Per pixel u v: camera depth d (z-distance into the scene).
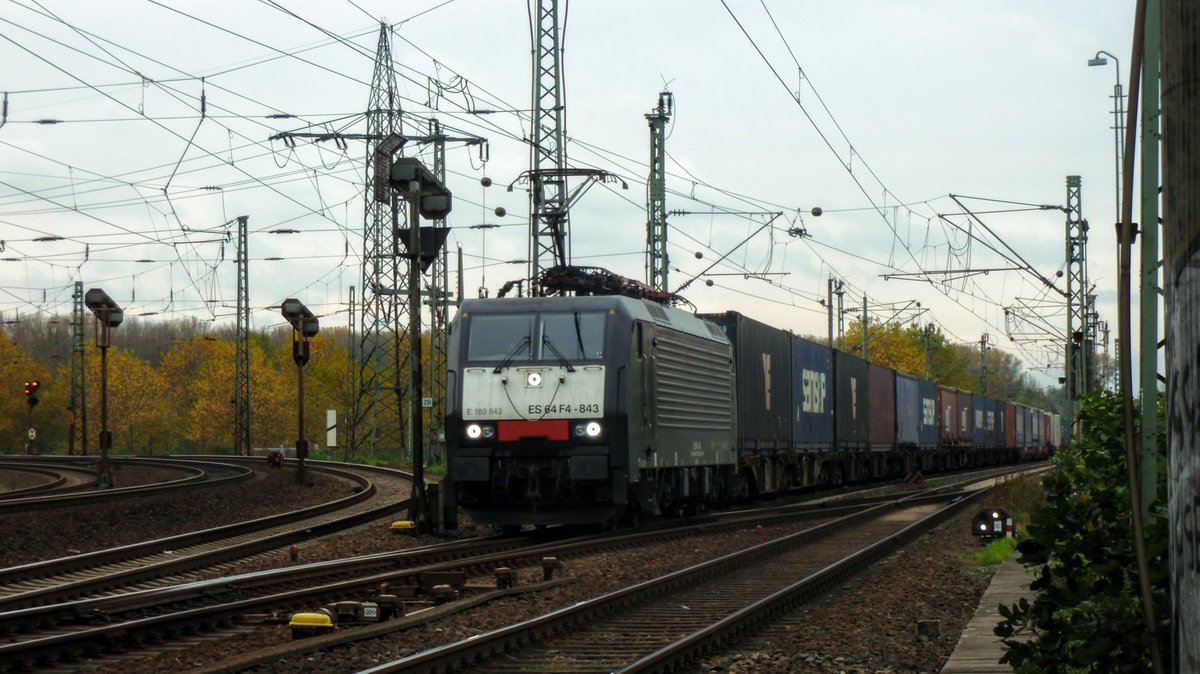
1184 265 2.62
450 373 21.00
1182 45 2.62
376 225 47.12
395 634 10.86
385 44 40.56
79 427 98.81
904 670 9.48
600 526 23.75
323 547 18.94
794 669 9.53
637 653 10.10
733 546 20.70
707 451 25.91
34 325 136.38
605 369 20.45
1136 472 3.47
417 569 15.12
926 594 14.24
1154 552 4.87
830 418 40.28
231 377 94.81
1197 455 2.58
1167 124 2.68
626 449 20.38
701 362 25.58
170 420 102.62
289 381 96.38
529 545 20.31
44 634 10.48
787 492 39.12
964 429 64.69
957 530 23.44
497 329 21.00
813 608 13.17
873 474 47.28
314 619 10.71
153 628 10.55
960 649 9.67
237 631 11.09
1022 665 6.71
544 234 31.59
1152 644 3.37
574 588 14.56
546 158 32.53
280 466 43.81
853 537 22.64
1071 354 37.88
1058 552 6.60
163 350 143.88
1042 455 94.25
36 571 14.55
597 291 23.14
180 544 18.41
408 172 21.44
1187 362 2.61
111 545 18.97
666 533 21.97
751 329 31.11
